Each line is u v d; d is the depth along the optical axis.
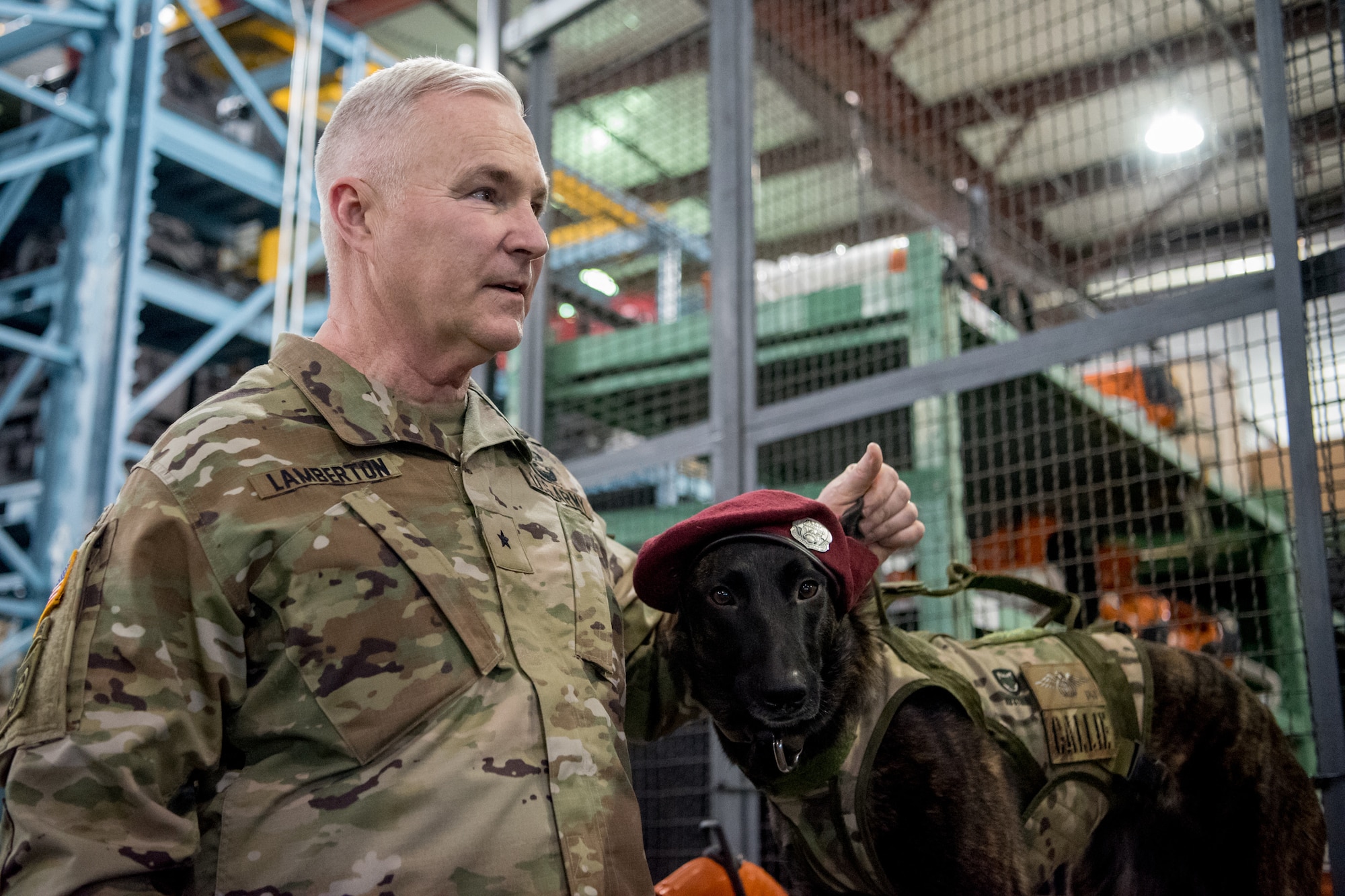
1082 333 2.70
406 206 1.31
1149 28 2.72
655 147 3.93
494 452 1.40
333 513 1.17
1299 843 2.26
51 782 1.00
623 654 1.44
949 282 3.12
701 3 3.71
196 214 7.08
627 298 4.14
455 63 1.39
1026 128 3.32
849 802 1.75
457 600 1.19
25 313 6.09
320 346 1.31
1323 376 2.32
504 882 1.09
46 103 5.37
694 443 3.35
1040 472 2.77
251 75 7.47
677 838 3.25
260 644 1.14
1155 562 3.41
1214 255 2.84
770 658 1.56
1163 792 2.27
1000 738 1.98
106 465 5.30
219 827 1.10
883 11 3.40
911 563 3.32
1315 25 2.61
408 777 1.10
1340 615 2.61
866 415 3.04
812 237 3.73
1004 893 1.80
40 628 1.10
